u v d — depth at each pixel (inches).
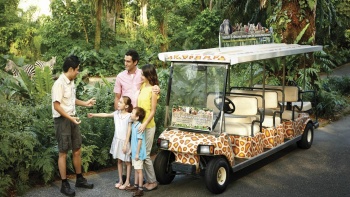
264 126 297.0
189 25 1186.0
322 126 427.5
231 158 243.4
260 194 239.0
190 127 246.1
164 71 442.9
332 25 837.8
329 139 374.6
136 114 228.4
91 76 903.1
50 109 296.4
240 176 271.6
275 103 313.1
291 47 329.1
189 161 240.2
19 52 1002.1
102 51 951.6
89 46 970.7
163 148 240.5
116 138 241.1
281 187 251.1
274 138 292.5
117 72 930.1
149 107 236.1
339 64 996.6
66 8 999.6
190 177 268.4
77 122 224.1
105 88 363.3
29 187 240.1
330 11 602.9
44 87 381.4
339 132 402.3
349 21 890.1
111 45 1040.2
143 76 238.5
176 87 251.8
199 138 236.7
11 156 235.9
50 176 240.1
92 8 979.3
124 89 255.9
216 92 241.9
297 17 464.4
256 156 267.9
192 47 1069.8
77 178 243.0
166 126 253.6
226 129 265.4
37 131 261.9
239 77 418.3
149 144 239.0
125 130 238.2
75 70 230.2
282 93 317.7
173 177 256.7
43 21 1144.2
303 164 299.0
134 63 253.4
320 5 574.6
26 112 277.9
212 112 240.5
